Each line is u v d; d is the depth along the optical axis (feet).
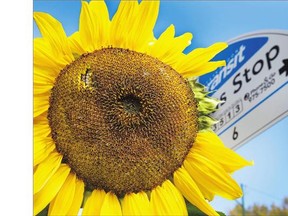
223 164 0.85
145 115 0.83
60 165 0.84
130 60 0.85
